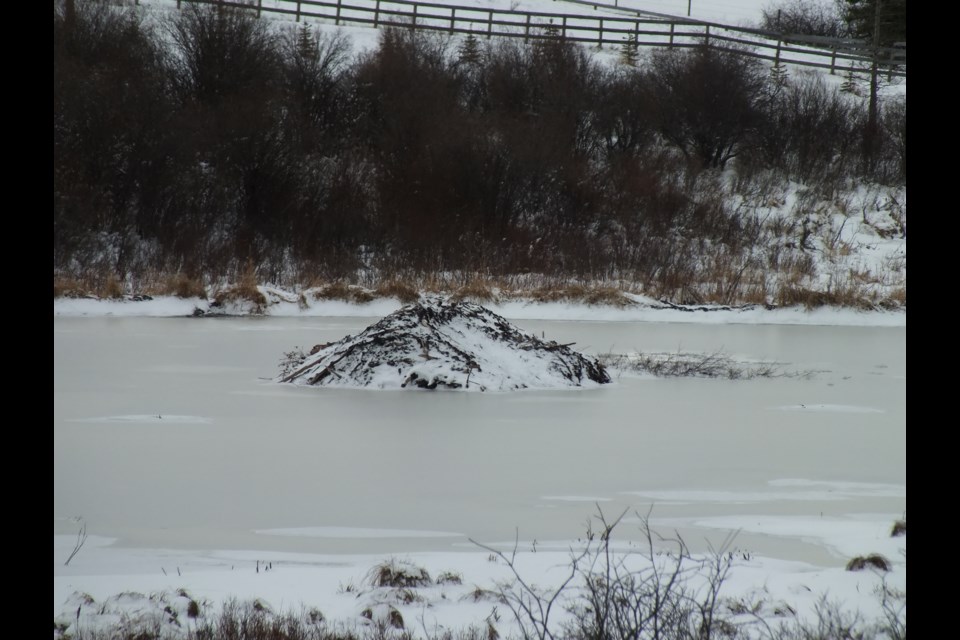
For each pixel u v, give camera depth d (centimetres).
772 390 3709
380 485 2150
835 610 1305
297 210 8038
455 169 8400
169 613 1290
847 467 2388
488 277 7606
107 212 7669
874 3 12731
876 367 4456
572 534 1797
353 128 9450
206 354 4453
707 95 10019
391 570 1459
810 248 8806
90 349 4569
